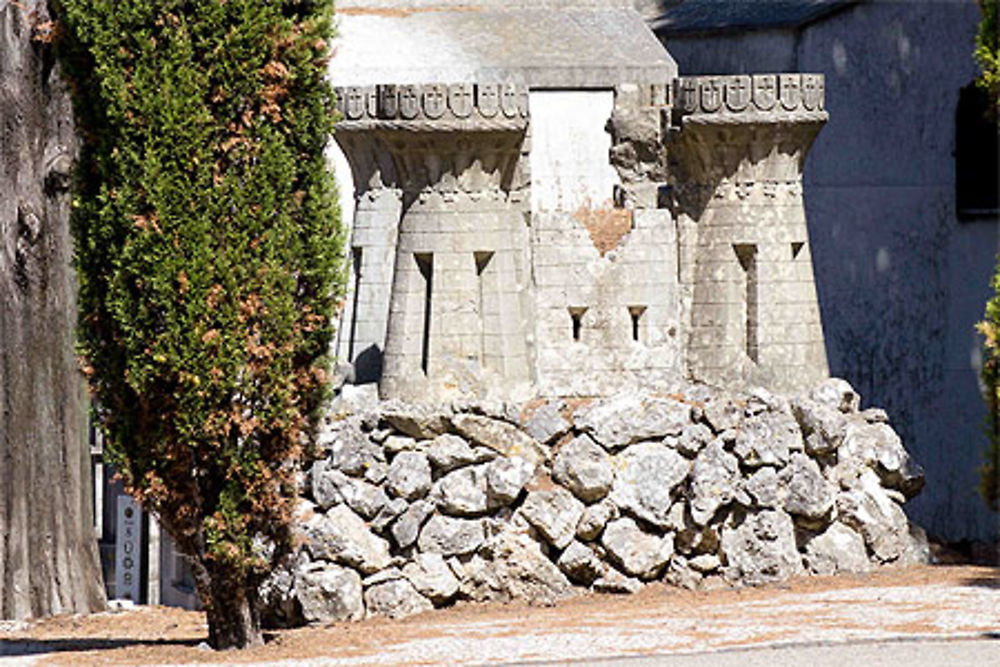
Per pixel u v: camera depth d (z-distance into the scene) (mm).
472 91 50719
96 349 42938
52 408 53906
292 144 43156
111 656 43281
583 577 49625
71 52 42438
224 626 43781
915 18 66312
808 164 63406
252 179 42281
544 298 52438
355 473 49188
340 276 43469
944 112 67000
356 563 48344
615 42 65812
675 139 53406
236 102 42312
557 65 62969
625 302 52781
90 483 55219
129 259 41750
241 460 42812
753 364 52500
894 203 65500
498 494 49000
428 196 51312
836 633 41938
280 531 43969
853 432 52406
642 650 40812
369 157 53562
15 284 53750
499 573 49062
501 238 51594
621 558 49500
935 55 66750
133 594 57062
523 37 65812
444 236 51094
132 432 42906
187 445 42438
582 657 40219
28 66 52844
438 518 48969
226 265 41844
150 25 41844
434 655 41281
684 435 50312
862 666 38500
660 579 50031
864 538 51750
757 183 52750
